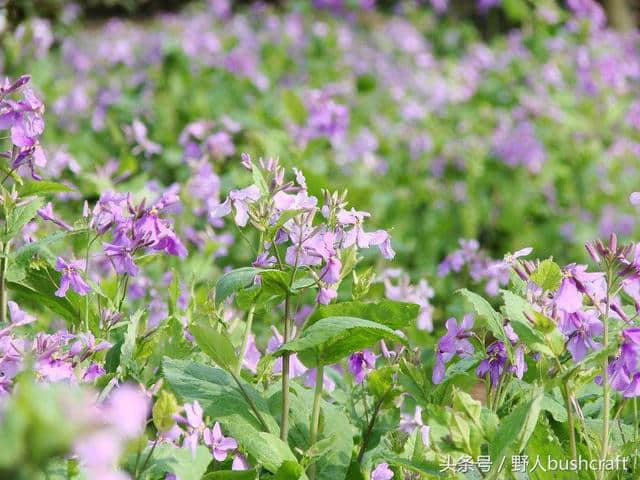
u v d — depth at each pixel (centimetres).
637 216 998
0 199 385
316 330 304
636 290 329
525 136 1086
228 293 303
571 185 1069
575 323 310
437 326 618
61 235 379
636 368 294
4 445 176
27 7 936
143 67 1338
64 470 249
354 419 377
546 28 1520
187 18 2070
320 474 328
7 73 914
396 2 2206
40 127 359
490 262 583
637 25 2184
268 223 319
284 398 322
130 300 518
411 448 346
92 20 2236
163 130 934
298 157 828
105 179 595
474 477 321
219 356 319
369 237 333
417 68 1655
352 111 1347
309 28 1789
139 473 268
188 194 599
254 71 1302
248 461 335
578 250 945
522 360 333
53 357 301
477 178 1053
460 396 285
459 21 2106
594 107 1253
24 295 412
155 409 262
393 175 1088
